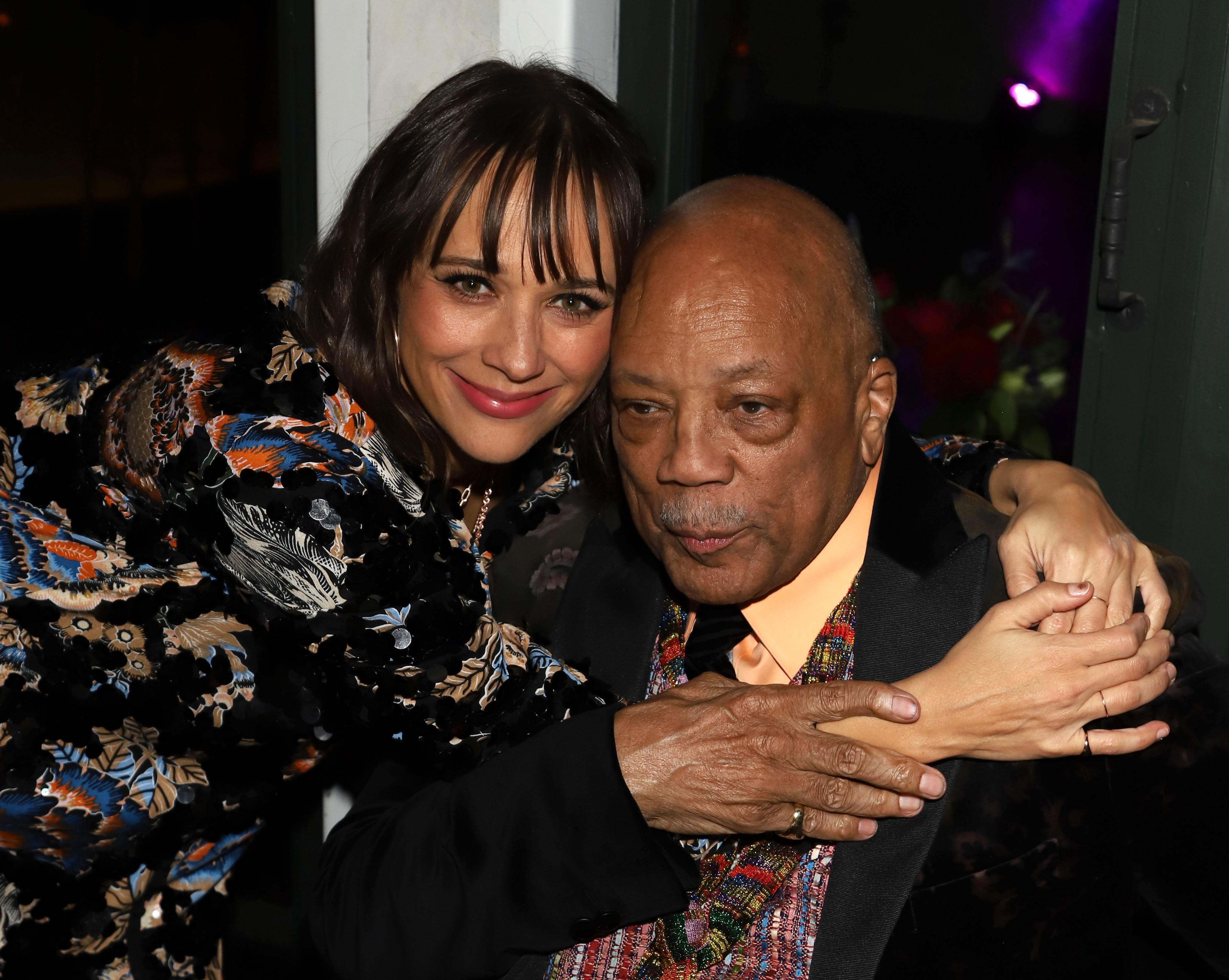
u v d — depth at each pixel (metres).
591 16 1.62
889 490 1.04
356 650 1.02
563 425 1.31
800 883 0.98
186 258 2.09
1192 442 1.43
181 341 1.17
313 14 1.81
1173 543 1.46
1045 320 1.57
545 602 1.31
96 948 1.26
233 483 1.01
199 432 1.05
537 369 1.07
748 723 0.92
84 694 1.11
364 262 1.11
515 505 1.33
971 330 1.63
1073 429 1.58
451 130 1.04
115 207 2.12
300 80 1.85
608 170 1.04
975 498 1.08
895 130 1.61
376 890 1.01
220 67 1.96
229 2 1.92
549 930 0.97
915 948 0.98
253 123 1.96
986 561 1.00
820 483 0.95
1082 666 0.88
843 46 1.62
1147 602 0.95
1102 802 0.98
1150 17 1.36
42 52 2.10
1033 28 1.50
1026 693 0.89
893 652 0.99
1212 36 1.33
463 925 0.97
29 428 1.24
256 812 1.29
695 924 0.99
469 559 1.09
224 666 1.13
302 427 1.06
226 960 2.04
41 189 2.15
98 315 2.17
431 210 1.04
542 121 1.03
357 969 1.02
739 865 0.99
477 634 1.04
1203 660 1.01
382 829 1.06
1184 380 1.41
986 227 1.59
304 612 1.03
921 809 0.91
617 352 0.96
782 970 0.98
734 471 0.93
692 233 0.94
